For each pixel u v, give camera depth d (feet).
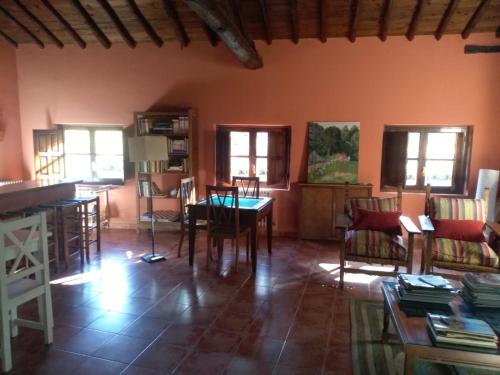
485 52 16.70
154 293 12.15
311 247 17.31
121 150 20.36
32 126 20.80
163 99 19.61
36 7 17.29
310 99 18.42
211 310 11.00
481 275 8.48
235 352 8.87
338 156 18.38
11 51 20.18
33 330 9.78
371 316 10.65
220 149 19.67
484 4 14.69
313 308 11.19
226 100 19.13
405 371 6.62
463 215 12.54
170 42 19.19
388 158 18.33
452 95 17.21
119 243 17.76
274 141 19.27
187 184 17.04
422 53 17.24
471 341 6.46
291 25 17.24
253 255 14.01
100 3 16.55
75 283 12.91
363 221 12.89
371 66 17.72
